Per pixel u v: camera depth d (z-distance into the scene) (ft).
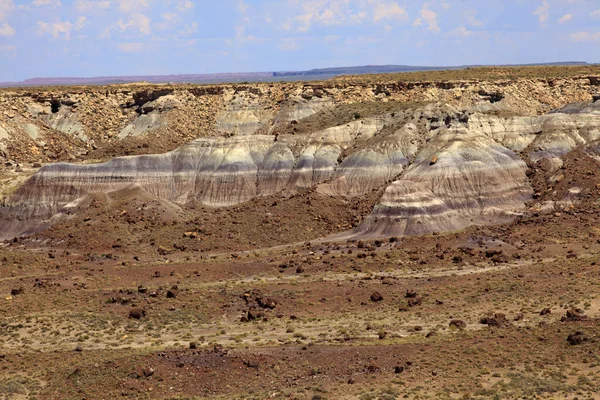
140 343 390.63
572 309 376.89
